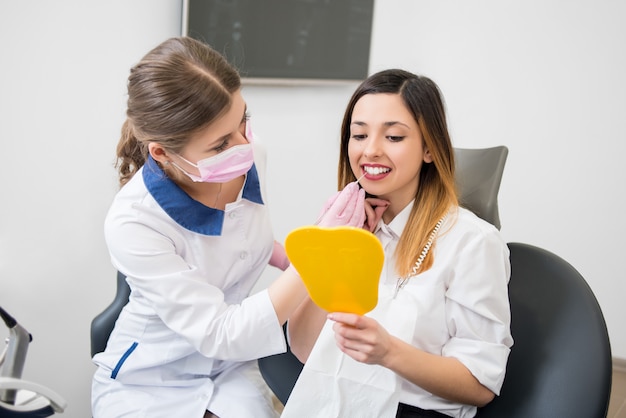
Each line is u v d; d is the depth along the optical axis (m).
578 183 2.67
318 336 1.22
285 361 1.37
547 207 2.75
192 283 1.14
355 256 0.84
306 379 1.09
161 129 1.06
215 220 1.24
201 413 1.24
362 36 2.60
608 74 2.54
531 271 1.20
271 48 2.30
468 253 1.09
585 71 2.58
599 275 2.68
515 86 2.72
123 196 1.22
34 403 0.89
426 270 1.12
